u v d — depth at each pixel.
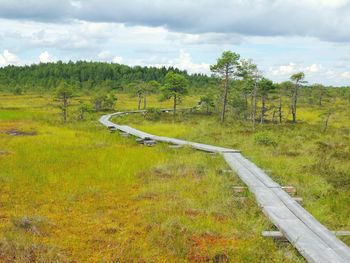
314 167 16.39
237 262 7.41
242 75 47.91
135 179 14.38
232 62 46.03
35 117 46.78
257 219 9.88
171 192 12.32
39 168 15.77
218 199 11.41
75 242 8.25
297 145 23.61
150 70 164.25
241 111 58.38
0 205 10.79
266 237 8.62
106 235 8.69
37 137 26.59
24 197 11.62
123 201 11.56
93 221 9.64
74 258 7.48
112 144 24.22
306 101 84.62
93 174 14.88
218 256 7.57
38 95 102.88
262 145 23.08
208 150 21.00
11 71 156.00
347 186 13.43
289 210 10.12
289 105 63.97
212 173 14.78
